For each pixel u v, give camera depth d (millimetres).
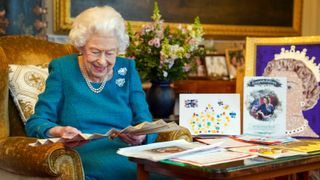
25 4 3086
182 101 2074
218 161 1411
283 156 1499
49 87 1941
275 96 1991
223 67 3801
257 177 1420
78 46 1875
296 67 2201
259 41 2312
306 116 2137
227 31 3973
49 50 2576
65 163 1634
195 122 2064
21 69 2340
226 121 2059
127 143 1870
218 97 2078
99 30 1814
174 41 2648
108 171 1870
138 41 2650
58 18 3305
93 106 1953
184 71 2711
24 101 2275
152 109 2730
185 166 1376
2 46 2439
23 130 2309
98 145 1945
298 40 2230
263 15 4156
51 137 1711
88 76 1972
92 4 3422
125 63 2088
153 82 2748
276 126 1987
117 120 1987
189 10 3812
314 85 2145
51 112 1896
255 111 1998
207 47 3904
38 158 1623
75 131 1558
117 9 3523
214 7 3920
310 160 1548
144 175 1552
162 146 1616
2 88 2156
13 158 1752
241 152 1559
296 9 4305
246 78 2012
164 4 3705
